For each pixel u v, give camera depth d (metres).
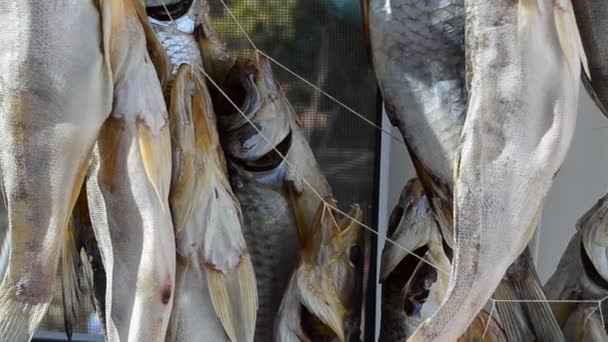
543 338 0.90
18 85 0.76
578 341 0.92
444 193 0.87
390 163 1.24
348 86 1.23
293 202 0.97
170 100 0.87
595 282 0.94
